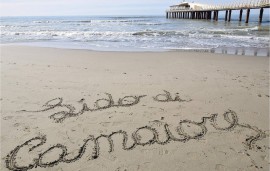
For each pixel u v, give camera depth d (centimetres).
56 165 225
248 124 296
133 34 1545
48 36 1466
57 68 553
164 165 225
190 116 316
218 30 1788
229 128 288
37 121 299
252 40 1190
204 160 232
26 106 339
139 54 765
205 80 464
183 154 241
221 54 769
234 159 234
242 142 261
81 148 249
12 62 616
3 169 219
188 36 1423
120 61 648
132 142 260
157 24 2942
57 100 362
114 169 219
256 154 241
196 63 622
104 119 306
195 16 4281
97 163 228
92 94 386
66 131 278
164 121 303
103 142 260
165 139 266
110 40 1250
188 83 444
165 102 357
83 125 292
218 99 369
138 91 400
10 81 447
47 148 248
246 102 358
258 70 550
